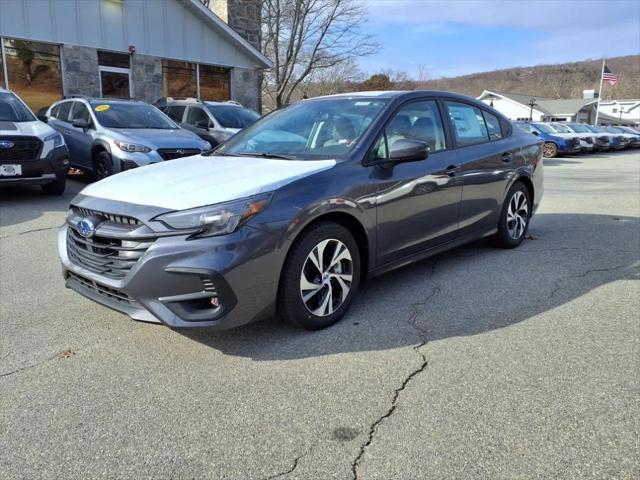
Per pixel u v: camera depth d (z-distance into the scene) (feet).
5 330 11.66
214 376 9.70
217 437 7.92
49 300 13.47
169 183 10.94
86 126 30.04
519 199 18.48
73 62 45.85
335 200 11.20
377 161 12.44
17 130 25.30
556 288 14.38
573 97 301.63
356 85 126.00
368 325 11.89
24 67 43.37
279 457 7.47
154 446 7.72
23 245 18.75
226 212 9.68
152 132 29.40
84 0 45.83
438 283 14.82
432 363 10.12
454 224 15.12
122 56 49.80
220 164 12.41
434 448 7.61
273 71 96.27
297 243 10.72
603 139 82.74
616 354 10.47
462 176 14.99
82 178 35.04
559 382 9.39
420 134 14.08
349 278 12.04
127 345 10.96
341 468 7.23
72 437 7.93
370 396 8.99
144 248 9.73
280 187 10.50
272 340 11.14
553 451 7.52
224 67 59.11
